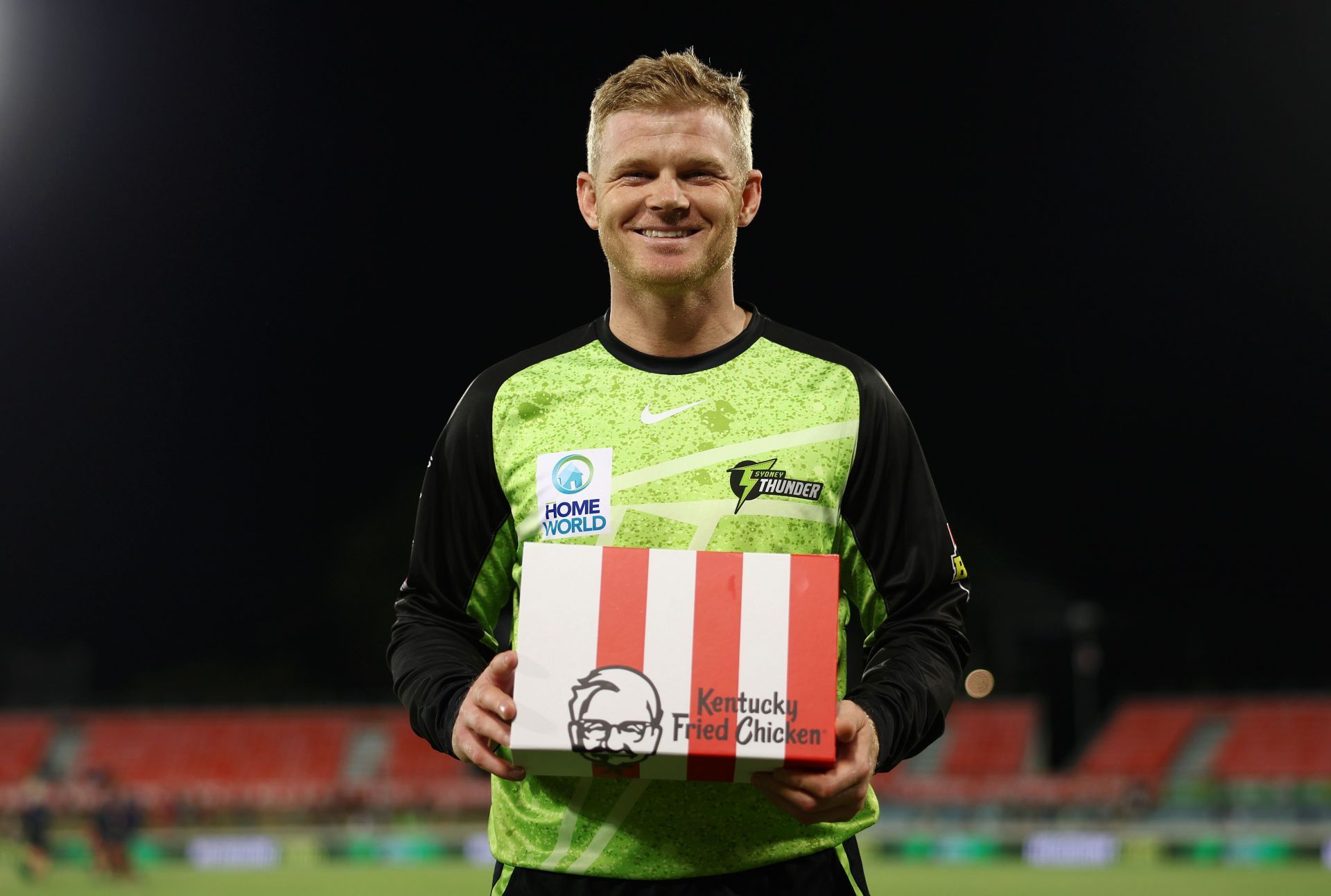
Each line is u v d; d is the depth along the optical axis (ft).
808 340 8.21
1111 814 69.72
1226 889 43.37
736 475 7.58
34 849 54.44
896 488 7.98
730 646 6.49
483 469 8.09
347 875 52.65
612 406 7.84
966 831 65.57
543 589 6.58
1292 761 82.89
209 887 47.80
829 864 7.61
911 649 7.71
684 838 7.32
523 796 7.71
